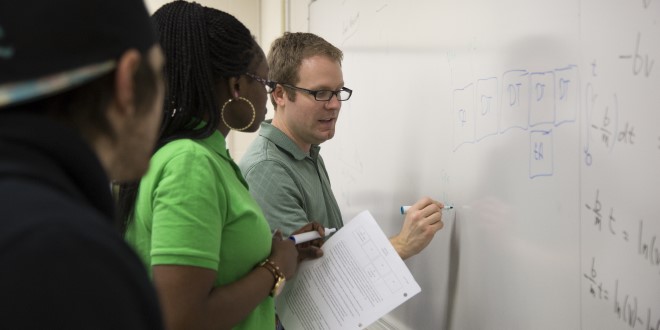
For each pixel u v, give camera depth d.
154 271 0.77
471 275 1.20
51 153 0.38
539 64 0.99
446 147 1.29
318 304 1.14
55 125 0.39
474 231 1.19
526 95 1.02
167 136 0.87
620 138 0.83
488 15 1.12
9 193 0.34
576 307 0.92
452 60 1.25
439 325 1.33
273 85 1.12
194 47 0.86
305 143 1.43
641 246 0.80
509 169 1.08
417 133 1.41
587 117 0.89
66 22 0.37
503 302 1.10
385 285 1.09
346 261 1.14
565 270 0.94
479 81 1.16
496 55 1.10
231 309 0.83
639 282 0.80
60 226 0.34
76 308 0.34
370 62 1.66
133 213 0.85
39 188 0.36
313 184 1.41
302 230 1.16
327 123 1.40
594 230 0.88
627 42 0.81
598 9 0.86
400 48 1.48
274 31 2.54
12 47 0.35
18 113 0.38
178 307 0.76
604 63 0.85
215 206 0.81
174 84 0.86
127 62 0.42
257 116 0.96
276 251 0.97
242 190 0.92
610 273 0.85
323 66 1.36
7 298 0.32
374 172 1.65
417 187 1.42
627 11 0.81
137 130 0.46
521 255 1.05
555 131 0.96
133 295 0.38
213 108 0.88
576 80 0.91
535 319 1.02
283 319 1.19
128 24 0.42
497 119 1.11
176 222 0.77
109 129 0.43
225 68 0.88
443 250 1.31
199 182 0.80
